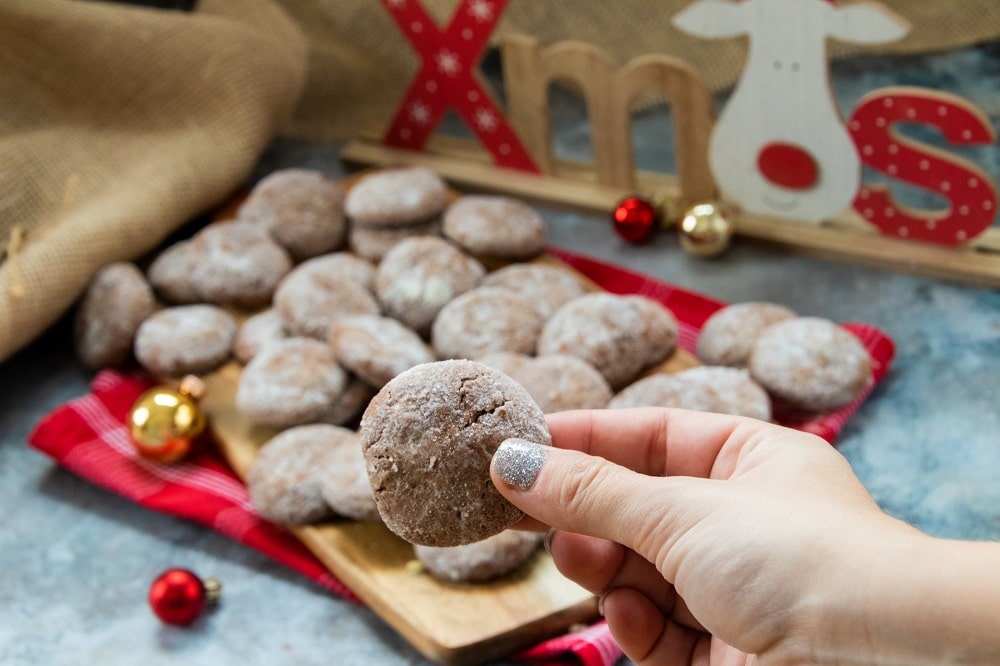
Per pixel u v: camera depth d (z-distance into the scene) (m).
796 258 0.74
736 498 0.45
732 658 0.51
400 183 0.74
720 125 0.73
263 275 0.72
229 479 0.66
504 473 0.47
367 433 0.48
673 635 0.53
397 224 0.74
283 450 0.63
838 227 0.74
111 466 0.66
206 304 0.73
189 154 0.76
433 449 0.47
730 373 0.64
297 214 0.75
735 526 0.45
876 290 0.71
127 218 0.73
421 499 0.47
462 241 0.72
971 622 0.40
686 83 0.72
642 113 0.85
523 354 0.67
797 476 0.47
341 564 0.60
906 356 0.68
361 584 0.59
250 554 0.63
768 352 0.65
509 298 0.68
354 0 0.86
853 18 0.67
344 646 0.59
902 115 0.68
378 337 0.66
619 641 0.53
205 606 0.61
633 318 0.67
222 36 0.78
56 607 0.61
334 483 0.61
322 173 0.84
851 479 0.47
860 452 0.64
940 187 0.69
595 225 0.78
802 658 0.44
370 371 0.64
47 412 0.71
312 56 0.86
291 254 0.75
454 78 0.79
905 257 0.71
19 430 0.70
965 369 0.67
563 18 0.85
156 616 0.60
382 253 0.74
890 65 0.82
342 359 0.65
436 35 0.78
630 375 0.66
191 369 0.70
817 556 0.44
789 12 0.68
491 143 0.80
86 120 0.79
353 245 0.75
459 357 0.67
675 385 0.63
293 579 0.62
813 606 0.43
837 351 0.64
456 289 0.70
